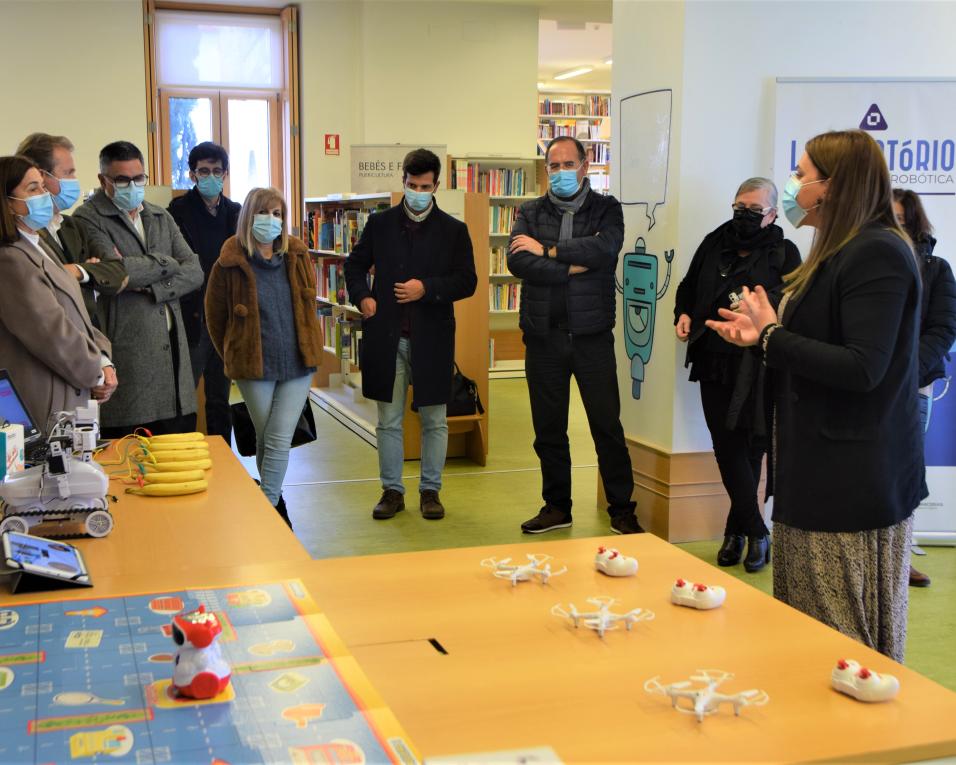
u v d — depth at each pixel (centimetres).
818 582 217
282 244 408
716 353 405
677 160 441
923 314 385
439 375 483
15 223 261
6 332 262
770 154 447
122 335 357
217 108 1014
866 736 127
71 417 223
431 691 137
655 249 463
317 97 1014
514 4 1043
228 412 544
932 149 440
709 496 463
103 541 211
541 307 446
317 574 188
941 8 455
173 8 980
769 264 398
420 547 450
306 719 124
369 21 1007
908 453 216
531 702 134
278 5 1005
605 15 1087
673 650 154
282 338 409
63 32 925
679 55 436
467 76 1044
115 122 951
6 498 211
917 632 354
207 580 181
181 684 129
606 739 124
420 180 461
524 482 578
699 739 125
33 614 160
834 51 448
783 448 225
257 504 245
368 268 487
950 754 126
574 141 436
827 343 209
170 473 259
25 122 927
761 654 153
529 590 181
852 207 210
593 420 455
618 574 189
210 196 498
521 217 453
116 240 362
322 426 755
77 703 127
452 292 470
